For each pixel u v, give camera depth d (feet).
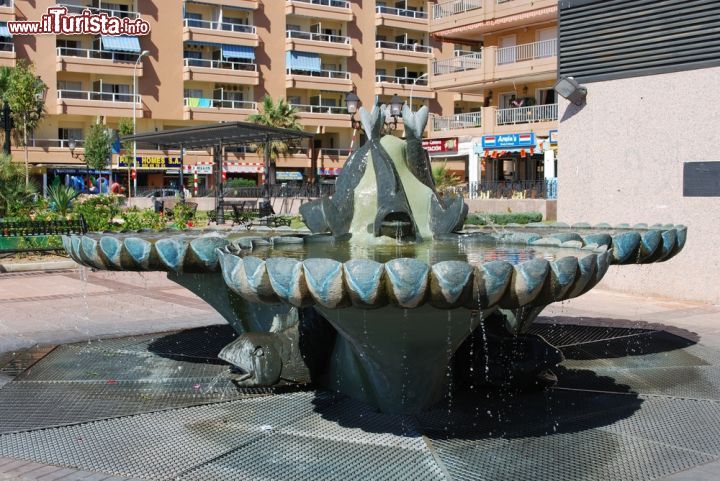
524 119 112.37
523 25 112.88
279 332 20.13
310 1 181.06
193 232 26.48
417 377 16.76
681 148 37.29
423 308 14.64
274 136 82.38
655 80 38.11
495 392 19.30
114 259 19.10
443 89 125.18
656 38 37.99
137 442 15.76
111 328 29.25
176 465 14.51
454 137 117.50
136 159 164.04
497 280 13.42
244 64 173.47
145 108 164.66
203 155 171.94
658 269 38.58
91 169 156.35
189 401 18.58
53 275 47.60
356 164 21.72
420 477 13.94
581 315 32.86
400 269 13.07
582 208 41.27
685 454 15.11
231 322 22.11
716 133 36.01
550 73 108.27
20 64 149.69
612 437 16.08
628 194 39.40
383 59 188.44
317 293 13.57
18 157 151.84
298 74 183.73
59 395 19.27
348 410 17.58
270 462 14.62
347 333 15.99
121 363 22.82
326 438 15.83
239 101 174.91
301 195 98.63
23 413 17.76
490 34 119.65
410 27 191.72
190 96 171.12
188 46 170.81
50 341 26.48
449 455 14.92
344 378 18.80
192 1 166.91
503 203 81.71
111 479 13.83
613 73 39.75
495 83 116.98
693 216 36.99
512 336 20.18
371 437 15.85
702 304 36.17
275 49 178.09
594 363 23.24
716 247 36.19
